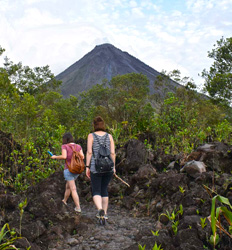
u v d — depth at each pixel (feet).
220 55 116.88
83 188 20.75
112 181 20.47
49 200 14.40
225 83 102.83
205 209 13.23
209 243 11.37
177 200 15.26
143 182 18.51
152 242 11.09
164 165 22.02
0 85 60.59
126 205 17.56
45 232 13.17
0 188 17.53
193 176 17.67
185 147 25.03
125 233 13.96
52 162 22.13
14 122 36.09
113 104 114.73
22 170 21.81
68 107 94.43
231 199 13.33
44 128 29.22
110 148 15.17
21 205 12.90
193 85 81.61
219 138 28.12
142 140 30.78
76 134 51.11
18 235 12.37
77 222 14.38
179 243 11.42
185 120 33.91
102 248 12.43
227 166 18.89
